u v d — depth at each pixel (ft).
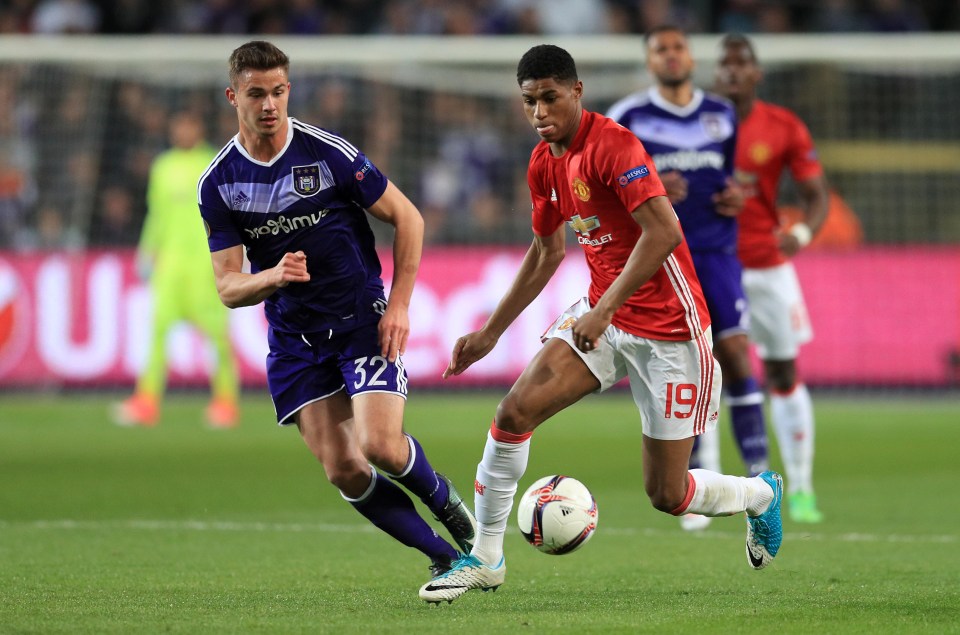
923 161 191.72
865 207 192.75
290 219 59.47
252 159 59.16
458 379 173.78
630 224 57.47
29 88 195.72
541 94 56.08
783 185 180.75
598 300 58.70
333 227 60.08
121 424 151.43
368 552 76.43
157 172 146.61
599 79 198.90
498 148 200.64
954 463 121.19
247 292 57.00
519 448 57.72
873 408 165.78
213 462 122.62
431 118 200.95
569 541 57.47
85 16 221.66
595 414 167.12
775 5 221.87
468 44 169.89
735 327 86.38
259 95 56.80
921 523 89.04
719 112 87.15
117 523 88.94
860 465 120.78
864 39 163.02
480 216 193.47
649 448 59.36
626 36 220.23
